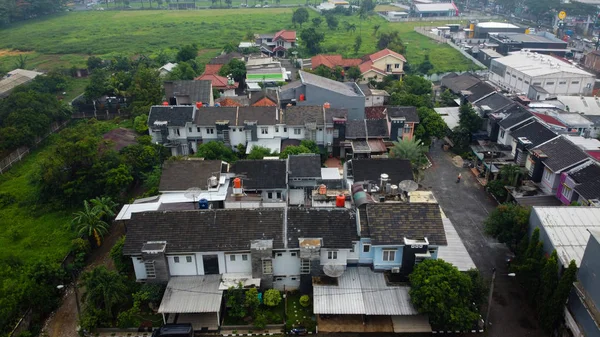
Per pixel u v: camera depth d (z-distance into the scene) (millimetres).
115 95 100188
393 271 43531
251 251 42344
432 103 99062
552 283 39344
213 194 55875
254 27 191750
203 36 176375
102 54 151125
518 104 80000
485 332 41375
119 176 60938
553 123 73312
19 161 76625
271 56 140125
